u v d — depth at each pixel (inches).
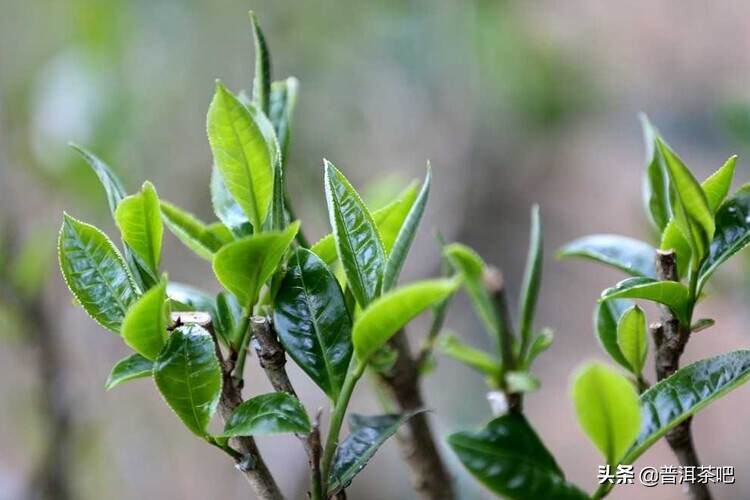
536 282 23.8
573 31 70.5
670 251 21.1
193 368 19.8
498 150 66.1
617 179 72.4
